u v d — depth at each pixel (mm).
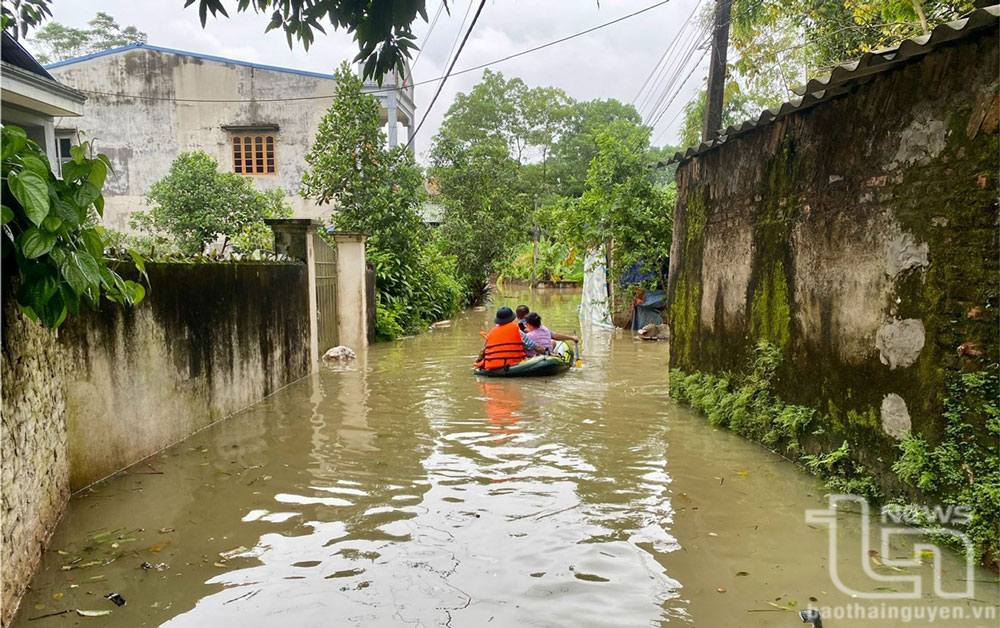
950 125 3291
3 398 2723
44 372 3486
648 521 3736
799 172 4742
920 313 3492
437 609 2787
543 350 9039
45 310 2812
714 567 3160
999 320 3010
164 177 18953
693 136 13688
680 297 7227
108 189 19656
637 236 12719
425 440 5484
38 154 2717
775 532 3553
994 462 3021
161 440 5176
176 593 2943
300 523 3742
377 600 2869
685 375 6980
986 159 3068
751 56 10578
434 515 3855
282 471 4668
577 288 34344
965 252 3195
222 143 19875
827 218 4379
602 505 3990
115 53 19344
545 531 3611
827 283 4383
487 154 22484
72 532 3611
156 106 19609
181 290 5488
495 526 3688
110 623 2695
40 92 9086
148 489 4281
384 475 4578
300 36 2896
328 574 3123
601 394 7441
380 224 14602
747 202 5578
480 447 5266
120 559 3287
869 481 3904
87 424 4281
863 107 3984
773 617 2703
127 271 4562
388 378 8602
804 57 10180
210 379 6020
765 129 5234
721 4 8312
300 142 19891
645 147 13227
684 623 2664
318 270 9992
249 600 2879
